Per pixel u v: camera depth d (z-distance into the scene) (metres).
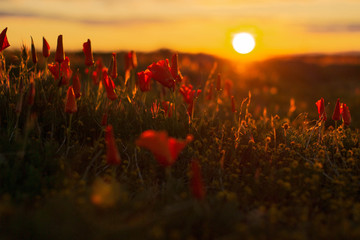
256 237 0.32
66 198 0.32
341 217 0.35
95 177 0.40
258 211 0.36
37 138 0.47
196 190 0.30
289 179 0.42
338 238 0.31
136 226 0.30
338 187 0.41
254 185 0.41
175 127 0.52
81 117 0.52
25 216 0.30
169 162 0.31
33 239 0.29
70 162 0.43
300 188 0.41
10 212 0.30
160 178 0.45
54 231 0.28
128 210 0.33
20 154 0.41
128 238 0.29
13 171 0.38
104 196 0.32
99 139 0.46
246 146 0.50
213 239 0.32
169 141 0.31
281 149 0.51
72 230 0.28
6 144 0.42
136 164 0.43
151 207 0.35
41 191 0.37
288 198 0.41
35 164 0.41
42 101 0.52
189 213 0.33
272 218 0.33
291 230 0.33
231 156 0.49
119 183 0.40
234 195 0.36
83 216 0.30
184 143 0.32
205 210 0.34
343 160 0.47
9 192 0.36
